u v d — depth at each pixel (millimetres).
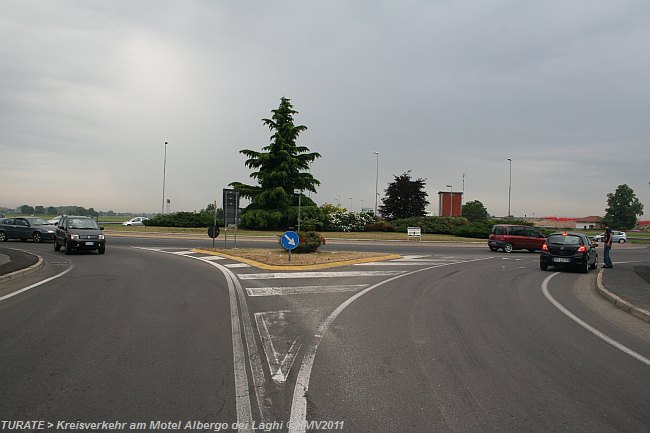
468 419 4277
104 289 11070
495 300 10758
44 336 6828
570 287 13672
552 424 4199
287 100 44594
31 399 4574
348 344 6711
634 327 8352
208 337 6941
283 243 17469
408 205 55906
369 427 4094
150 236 35469
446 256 23797
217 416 4273
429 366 5762
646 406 4641
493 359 6105
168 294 10469
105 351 6125
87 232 20906
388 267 17188
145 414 4289
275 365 5730
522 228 30062
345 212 46000
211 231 23891
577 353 6488
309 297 10492
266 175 42469
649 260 25250
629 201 101125
